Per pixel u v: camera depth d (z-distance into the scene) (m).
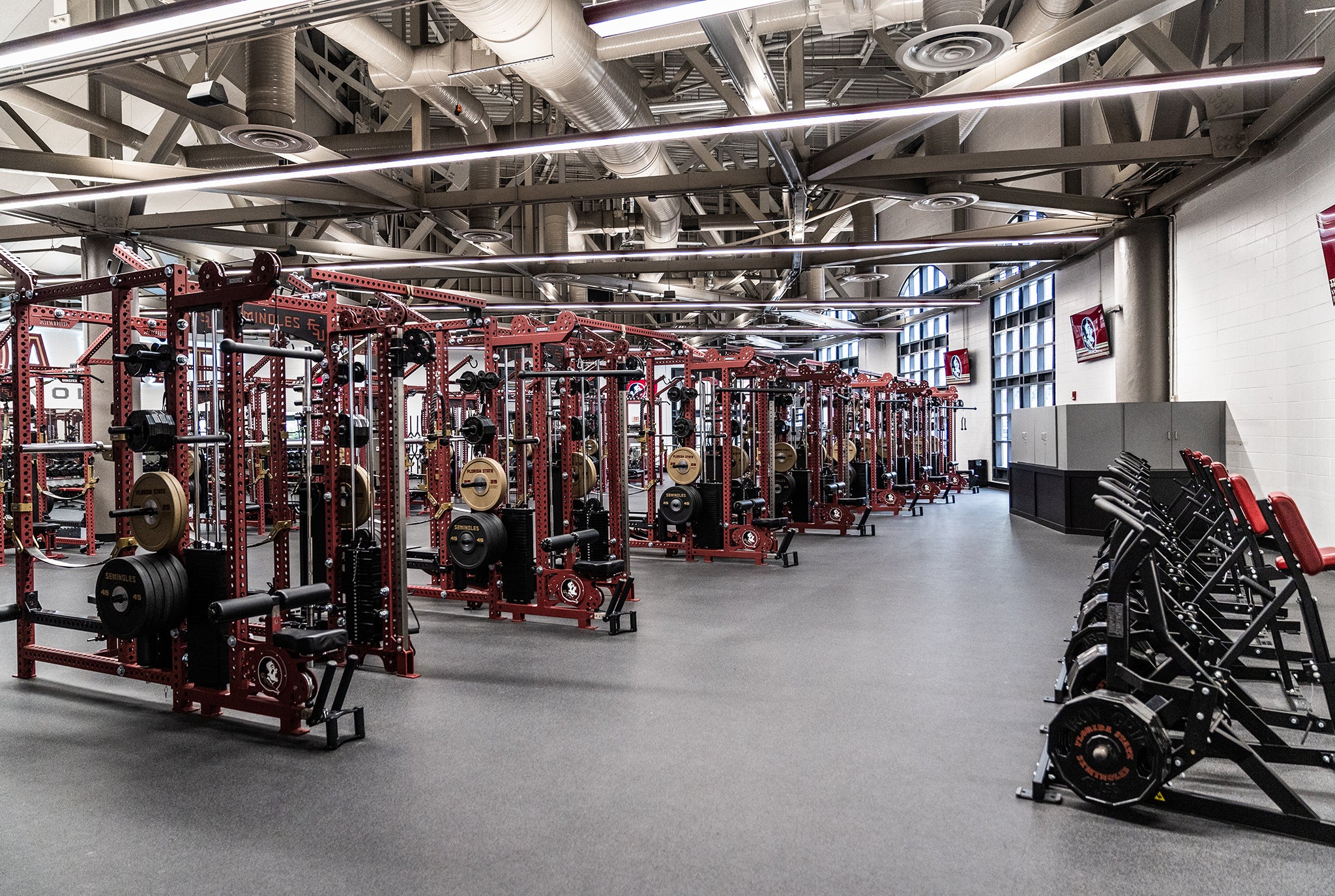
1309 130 7.76
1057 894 2.38
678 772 3.28
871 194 9.23
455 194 9.05
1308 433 7.97
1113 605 2.99
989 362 18.34
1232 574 5.49
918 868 2.53
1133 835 2.73
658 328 21.25
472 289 17.81
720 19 5.17
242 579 3.95
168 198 12.27
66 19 6.07
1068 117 10.83
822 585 7.45
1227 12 8.32
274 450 5.23
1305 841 2.68
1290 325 8.24
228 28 4.96
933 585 7.35
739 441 10.65
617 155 8.12
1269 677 4.19
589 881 2.46
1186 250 10.38
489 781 3.20
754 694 4.27
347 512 5.03
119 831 2.81
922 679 4.51
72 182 10.23
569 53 6.00
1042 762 3.15
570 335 6.25
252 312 4.96
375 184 8.38
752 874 2.50
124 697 4.37
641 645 5.31
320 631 3.71
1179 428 9.76
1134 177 10.16
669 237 12.43
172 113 7.45
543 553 6.02
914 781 3.18
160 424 3.93
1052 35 5.79
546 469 6.09
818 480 11.52
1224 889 2.41
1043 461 11.84
